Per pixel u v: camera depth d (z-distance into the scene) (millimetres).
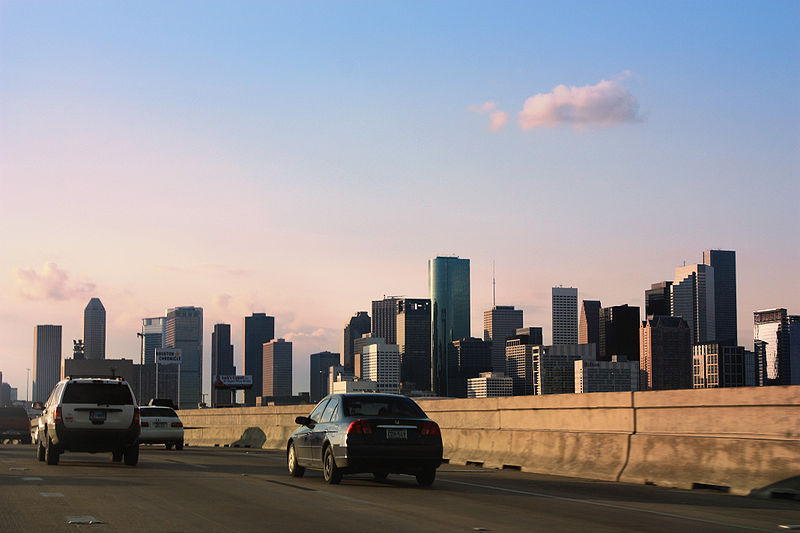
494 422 25172
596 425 21328
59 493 15891
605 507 14711
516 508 14500
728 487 17297
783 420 16797
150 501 14828
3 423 50281
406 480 20188
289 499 15445
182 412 48844
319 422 19438
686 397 18938
